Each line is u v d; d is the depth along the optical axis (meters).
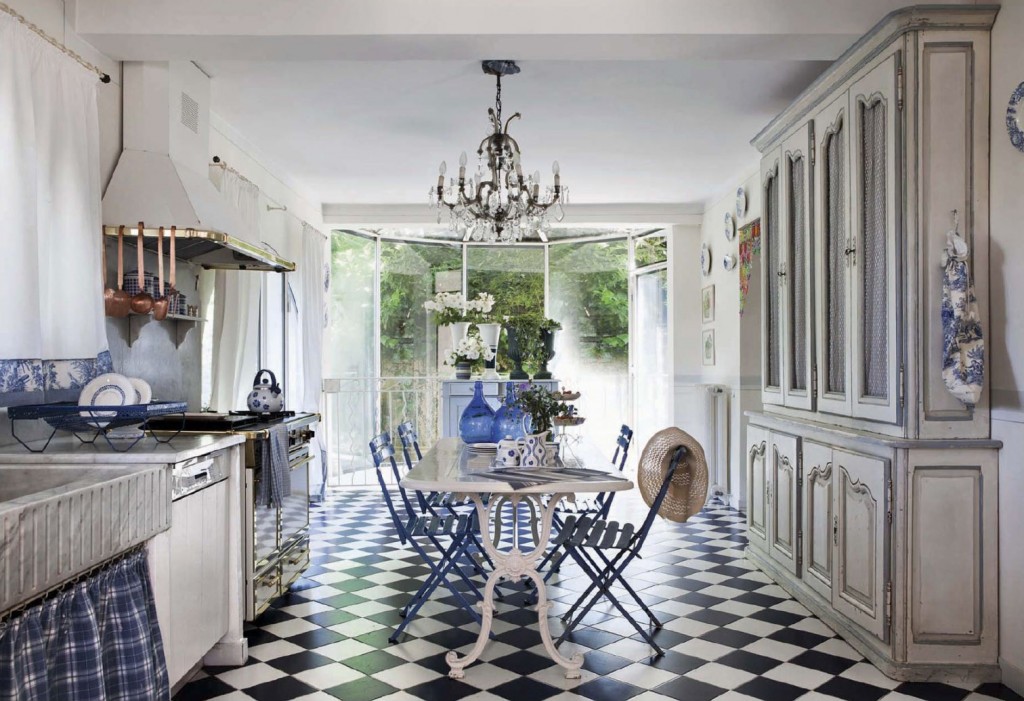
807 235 4.10
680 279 7.96
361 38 3.34
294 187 6.84
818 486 3.84
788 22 3.29
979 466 3.06
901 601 3.05
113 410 2.84
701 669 3.16
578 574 4.59
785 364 4.45
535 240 9.57
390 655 3.31
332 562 4.88
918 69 3.08
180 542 2.78
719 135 5.52
